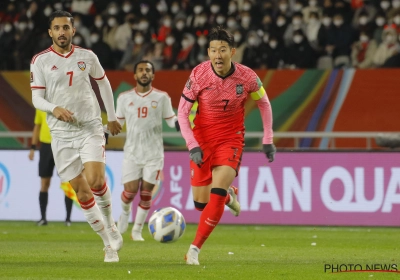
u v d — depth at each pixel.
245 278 24.36
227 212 52.06
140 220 41.31
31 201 53.69
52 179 53.44
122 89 60.50
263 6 66.88
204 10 67.62
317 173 50.50
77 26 68.81
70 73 27.78
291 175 50.81
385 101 57.09
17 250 34.59
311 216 50.53
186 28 67.25
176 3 69.25
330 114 57.84
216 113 28.03
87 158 27.81
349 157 50.09
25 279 23.81
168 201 52.41
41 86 27.89
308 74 58.03
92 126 28.12
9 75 61.34
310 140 57.34
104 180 28.14
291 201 50.81
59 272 25.75
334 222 50.19
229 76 27.80
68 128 27.95
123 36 67.31
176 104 59.84
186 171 52.16
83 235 44.16
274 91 58.47
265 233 46.25
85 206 28.62
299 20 64.12
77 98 27.89
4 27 70.19
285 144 57.91
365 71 57.28
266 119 29.50
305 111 58.09
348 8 64.81
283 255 33.12
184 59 65.06
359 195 49.97
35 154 53.75
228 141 28.08
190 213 52.06
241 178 51.53
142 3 69.25
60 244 38.09
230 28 65.69
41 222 51.53
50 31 27.88
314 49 63.44
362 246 38.03
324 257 32.25
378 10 64.25
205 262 29.66
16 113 61.22
